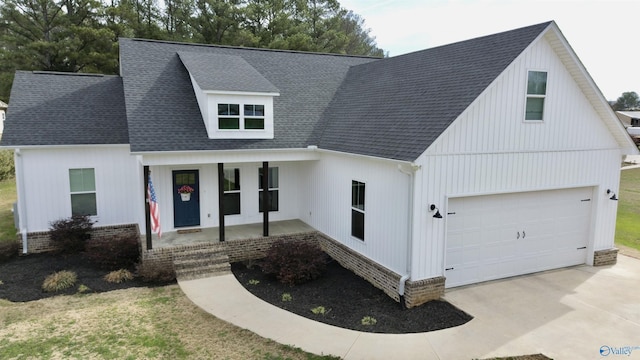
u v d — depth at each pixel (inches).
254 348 323.6
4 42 1357.0
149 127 514.9
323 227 580.7
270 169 632.4
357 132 509.4
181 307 398.6
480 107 414.9
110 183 609.6
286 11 1587.1
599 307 398.3
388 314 388.8
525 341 336.2
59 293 435.8
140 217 579.2
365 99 582.9
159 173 564.4
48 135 577.6
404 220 408.2
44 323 362.6
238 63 653.9
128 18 1405.0
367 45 2124.8
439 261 417.4
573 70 454.3
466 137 411.8
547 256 498.3
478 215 443.2
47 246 582.2
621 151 518.6
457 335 346.0
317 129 596.7
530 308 395.9
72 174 592.1
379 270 447.5
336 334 347.9
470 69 450.9
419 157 377.4
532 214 478.6
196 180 590.9
